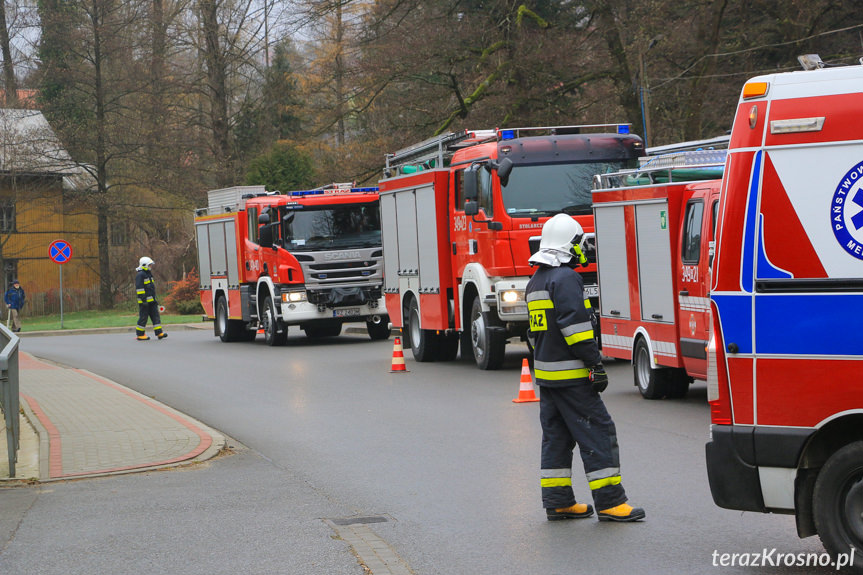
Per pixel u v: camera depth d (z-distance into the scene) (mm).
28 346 30422
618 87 32062
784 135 6020
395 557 6625
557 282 7383
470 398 14594
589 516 7609
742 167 6129
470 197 16766
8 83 56375
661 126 35562
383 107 34281
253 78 51375
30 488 9070
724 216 6188
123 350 26922
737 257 6133
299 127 52406
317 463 10219
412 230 20172
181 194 52531
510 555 6645
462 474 9383
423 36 31828
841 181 5898
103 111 54250
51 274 58000
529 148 16938
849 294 5852
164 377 19203
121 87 53500
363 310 25750
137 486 9109
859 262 5840
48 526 7613
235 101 53188
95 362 23312
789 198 6000
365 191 26203
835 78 5973
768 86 6090
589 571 6230
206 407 14789
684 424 11695
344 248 25562
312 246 25438
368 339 27656
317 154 43500
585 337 7293
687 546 6734
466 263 18094
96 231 59125
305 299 25422
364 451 10797
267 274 26125
